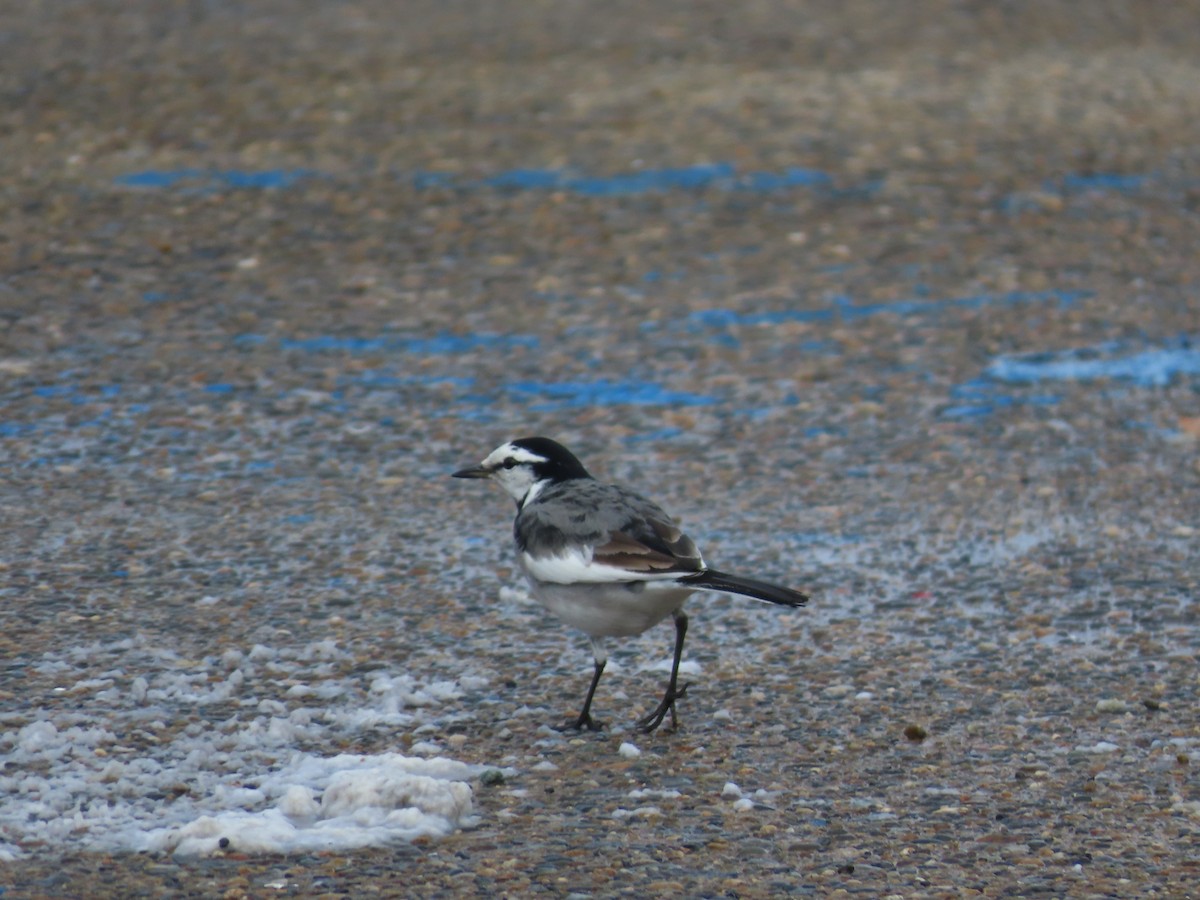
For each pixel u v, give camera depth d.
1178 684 9.91
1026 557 12.00
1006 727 9.32
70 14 32.56
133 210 20.33
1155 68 29.48
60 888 7.24
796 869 7.56
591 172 22.23
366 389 15.36
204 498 12.94
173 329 16.70
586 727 9.32
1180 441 14.27
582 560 8.77
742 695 9.81
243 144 23.28
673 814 8.18
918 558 11.99
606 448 14.11
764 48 30.17
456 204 20.86
